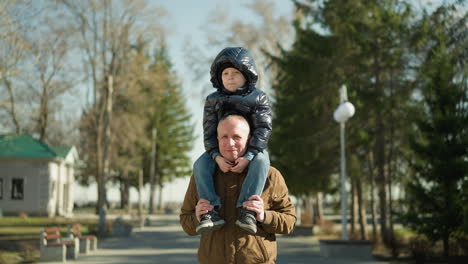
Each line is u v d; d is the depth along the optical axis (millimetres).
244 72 2939
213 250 2838
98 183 47719
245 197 2807
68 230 17188
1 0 18266
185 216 3072
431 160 14695
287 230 2922
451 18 16328
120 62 44094
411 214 14781
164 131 70438
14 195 39969
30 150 40250
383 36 18531
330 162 22094
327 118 20984
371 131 20188
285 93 24406
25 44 20438
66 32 36219
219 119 3012
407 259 14766
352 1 19438
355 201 24719
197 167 2959
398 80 18719
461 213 13734
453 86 14852
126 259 15023
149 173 72250
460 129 14617
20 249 16344
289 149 20938
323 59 20312
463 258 14078
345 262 14094
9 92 26484
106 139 26641
